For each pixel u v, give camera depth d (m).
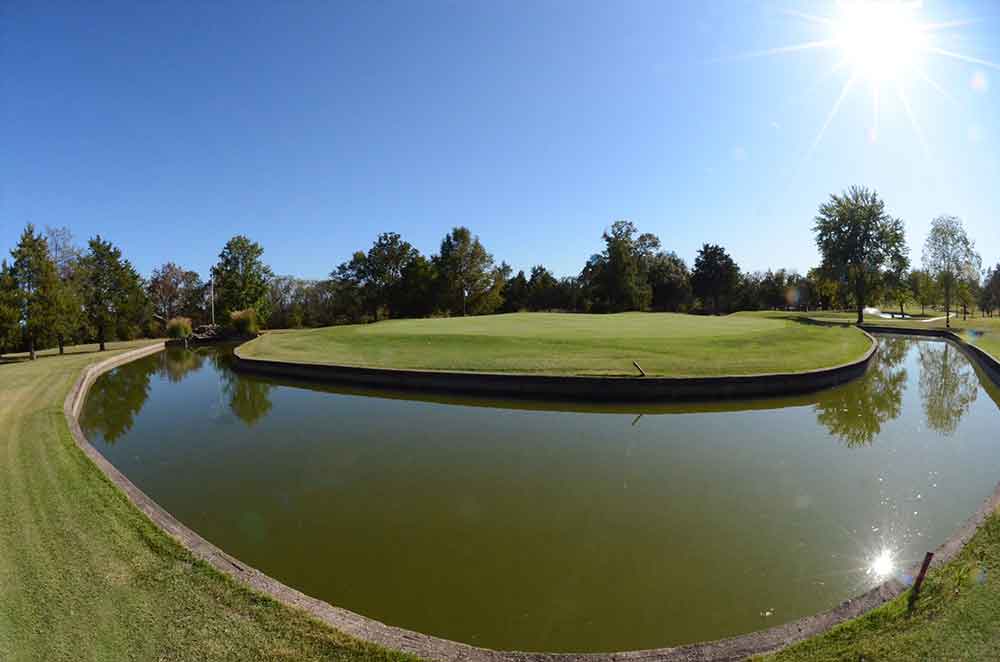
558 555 6.15
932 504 7.63
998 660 3.49
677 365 16.84
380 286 63.31
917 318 52.91
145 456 10.44
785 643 3.92
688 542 6.45
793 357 18.97
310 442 11.14
